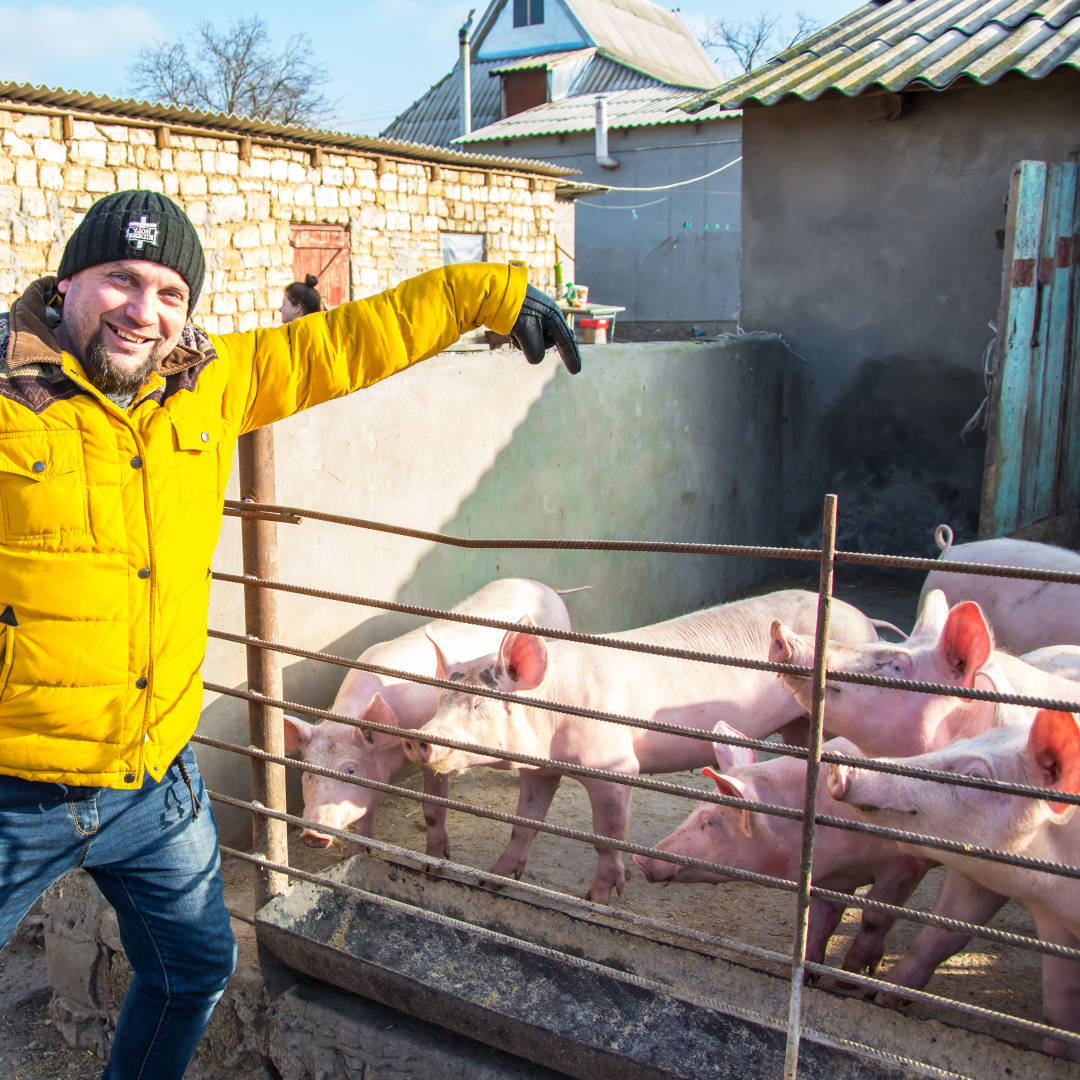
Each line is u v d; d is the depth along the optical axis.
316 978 2.80
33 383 1.91
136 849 2.17
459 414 5.14
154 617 2.03
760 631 4.41
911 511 8.11
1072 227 6.89
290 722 4.04
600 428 6.20
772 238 8.37
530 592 4.91
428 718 4.28
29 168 9.84
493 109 27.36
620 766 3.85
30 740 1.96
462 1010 2.49
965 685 3.11
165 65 39.19
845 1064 2.21
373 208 13.54
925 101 7.63
